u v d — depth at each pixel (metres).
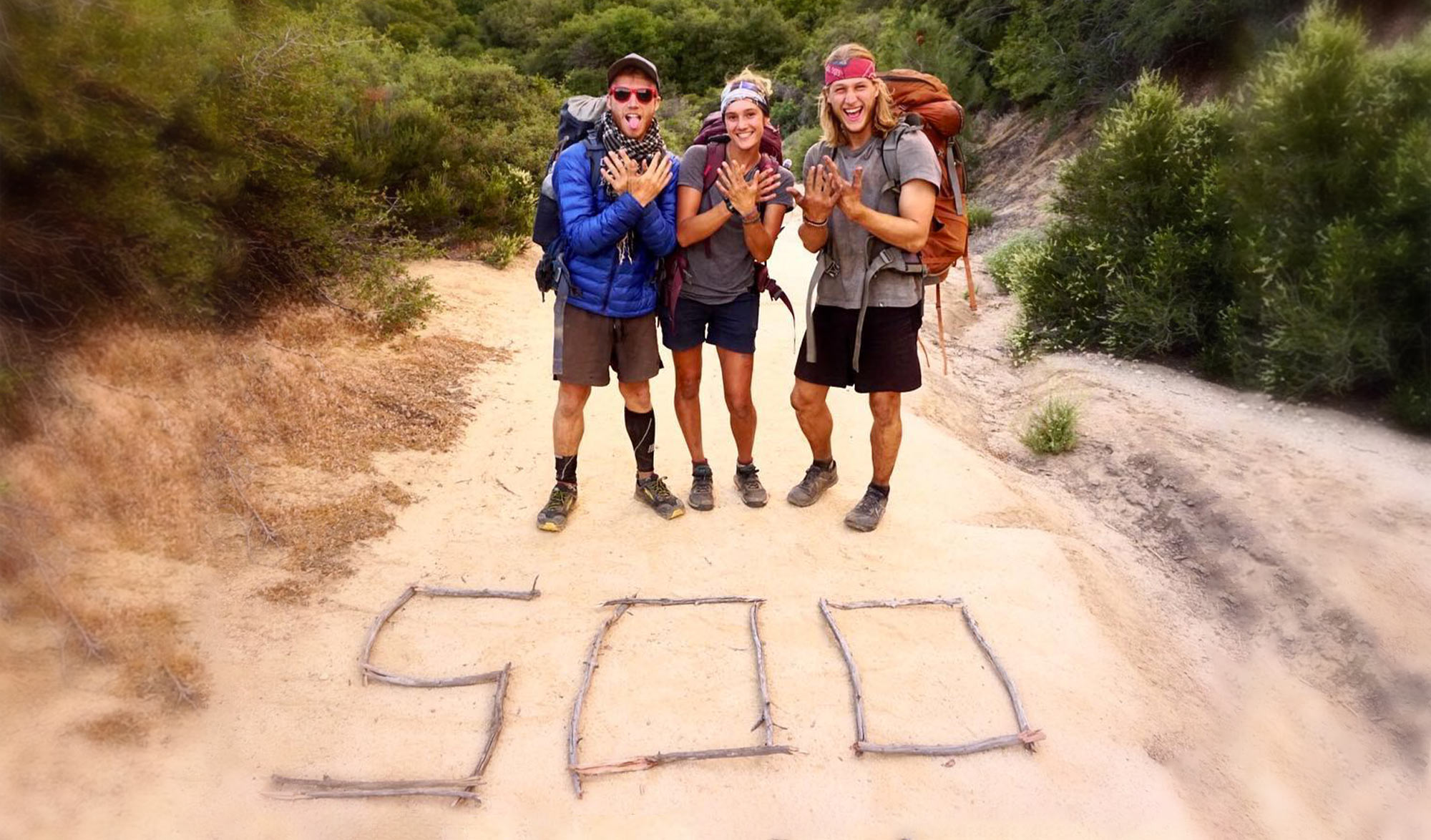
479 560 4.03
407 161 8.88
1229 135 7.34
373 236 7.12
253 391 4.57
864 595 3.93
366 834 2.62
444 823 2.68
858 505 4.51
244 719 2.94
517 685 3.26
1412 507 4.54
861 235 3.98
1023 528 4.64
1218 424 5.82
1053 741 3.12
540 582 3.89
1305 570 4.17
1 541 3.02
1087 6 14.12
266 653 3.25
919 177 3.77
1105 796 2.93
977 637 3.62
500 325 7.22
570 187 3.83
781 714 3.18
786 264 11.05
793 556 4.21
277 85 5.11
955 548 4.34
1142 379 6.88
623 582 3.94
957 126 4.01
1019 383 7.48
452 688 3.21
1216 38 12.12
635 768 2.90
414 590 3.71
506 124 11.25
